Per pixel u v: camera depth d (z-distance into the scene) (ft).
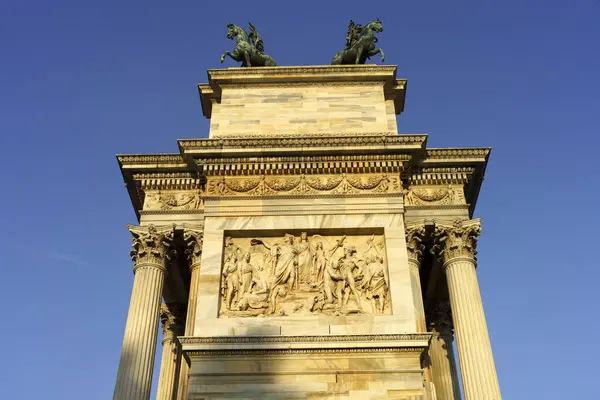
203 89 151.64
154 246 125.08
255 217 123.34
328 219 122.52
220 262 118.42
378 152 128.47
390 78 147.84
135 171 133.69
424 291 141.59
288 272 117.50
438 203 129.39
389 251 118.52
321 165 128.16
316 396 102.99
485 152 131.95
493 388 106.52
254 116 142.31
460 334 113.91
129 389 107.55
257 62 157.79
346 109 143.33
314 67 147.54
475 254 124.47
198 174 130.41
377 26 158.61
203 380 104.83
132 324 114.83
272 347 107.14
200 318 112.06
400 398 102.78
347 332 110.22
